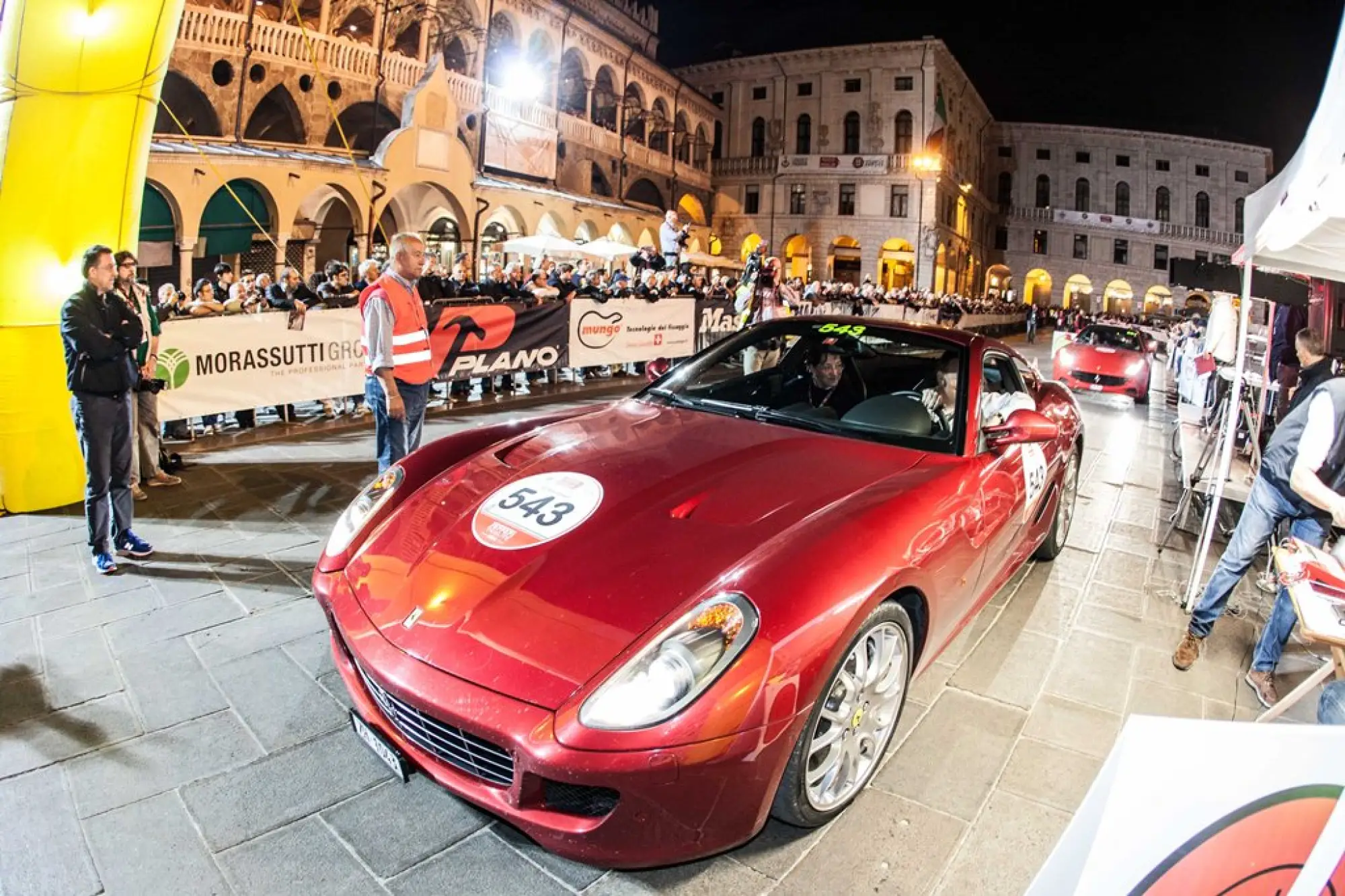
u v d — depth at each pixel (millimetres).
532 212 21297
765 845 2125
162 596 3520
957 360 3244
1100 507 5734
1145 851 1029
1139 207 54500
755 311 11289
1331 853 1005
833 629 1934
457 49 21562
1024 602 3873
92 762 2348
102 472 3713
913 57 36875
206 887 1894
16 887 1868
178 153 13531
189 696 2715
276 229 15148
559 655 1862
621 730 1714
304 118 17438
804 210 39375
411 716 1993
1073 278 55312
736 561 2086
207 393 6305
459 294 9398
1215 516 3865
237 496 4996
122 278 4852
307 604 3473
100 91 4555
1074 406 4516
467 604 2043
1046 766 2520
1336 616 2342
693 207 35031
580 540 2221
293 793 2240
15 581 3648
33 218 4504
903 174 37562
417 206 19109
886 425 3049
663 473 2594
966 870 2053
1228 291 5301
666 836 1812
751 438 2930
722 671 1778
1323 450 2836
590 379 10570
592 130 25984
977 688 3008
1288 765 1021
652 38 32531
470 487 2619
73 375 3600
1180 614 3834
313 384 7051
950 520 2527
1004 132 54469
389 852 2033
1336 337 6453
